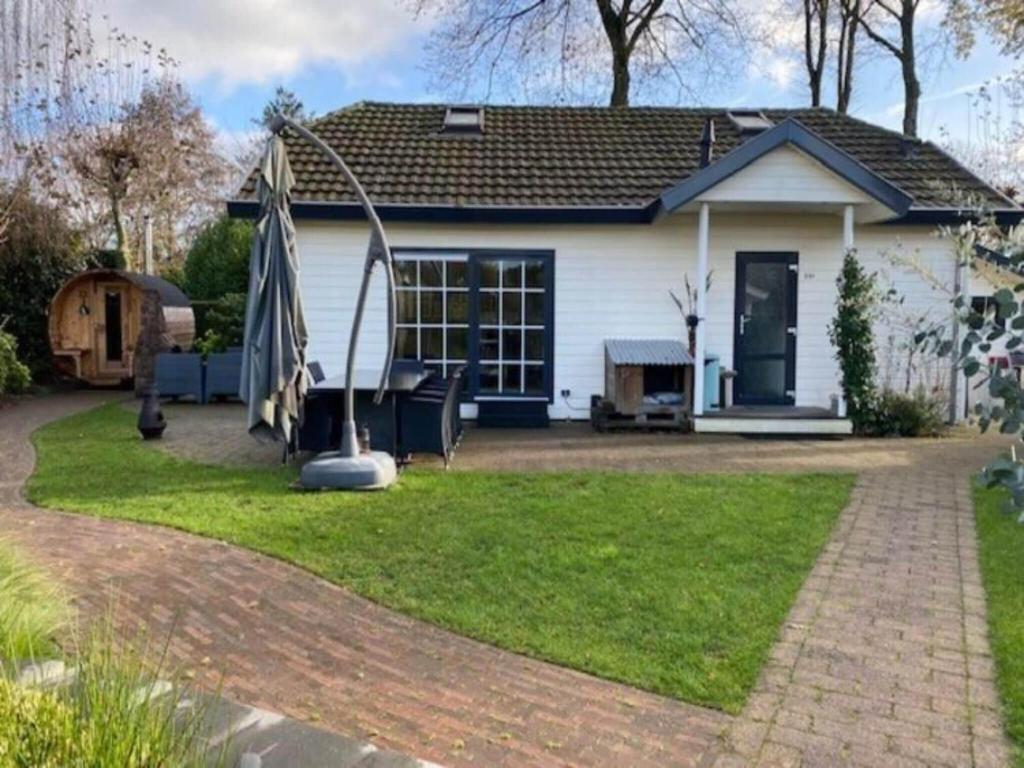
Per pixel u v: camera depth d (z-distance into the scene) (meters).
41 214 15.34
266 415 6.54
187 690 2.92
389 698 3.33
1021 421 2.25
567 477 7.25
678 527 5.62
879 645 3.83
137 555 5.02
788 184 9.77
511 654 3.75
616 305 11.19
